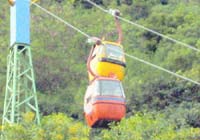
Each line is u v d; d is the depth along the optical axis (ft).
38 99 368.27
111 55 205.87
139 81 365.81
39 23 435.12
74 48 424.46
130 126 213.05
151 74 382.83
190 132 232.12
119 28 212.64
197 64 381.81
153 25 447.01
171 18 450.30
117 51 207.10
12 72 230.27
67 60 410.93
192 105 337.93
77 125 198.29
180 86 354.74
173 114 327.67
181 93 352.69
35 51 404.57
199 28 428.15
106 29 442.09
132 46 429.79
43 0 462.60
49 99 371.35
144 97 354.33
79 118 356.79
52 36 426.51
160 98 352.90
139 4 486.79
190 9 461.78
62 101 377.50
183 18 449.48
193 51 391.04
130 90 359.46
